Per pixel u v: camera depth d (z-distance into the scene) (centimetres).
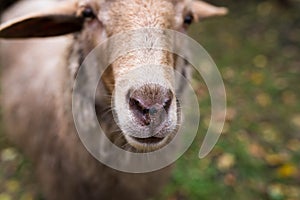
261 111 138
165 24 61
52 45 85
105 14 64
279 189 111
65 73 71
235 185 111
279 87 150
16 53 94
